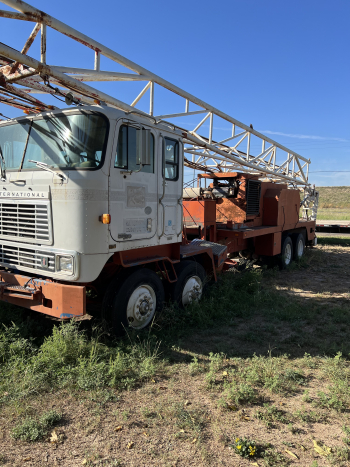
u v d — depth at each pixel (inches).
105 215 153.8
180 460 98.1
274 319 221.6
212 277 264.8
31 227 170.4
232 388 130.8
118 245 168.1
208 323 211.6
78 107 159.0
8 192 181.5
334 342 184.2
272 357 167.8
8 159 182.9
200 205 302.2
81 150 157.2
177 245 217.5
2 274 181.0
